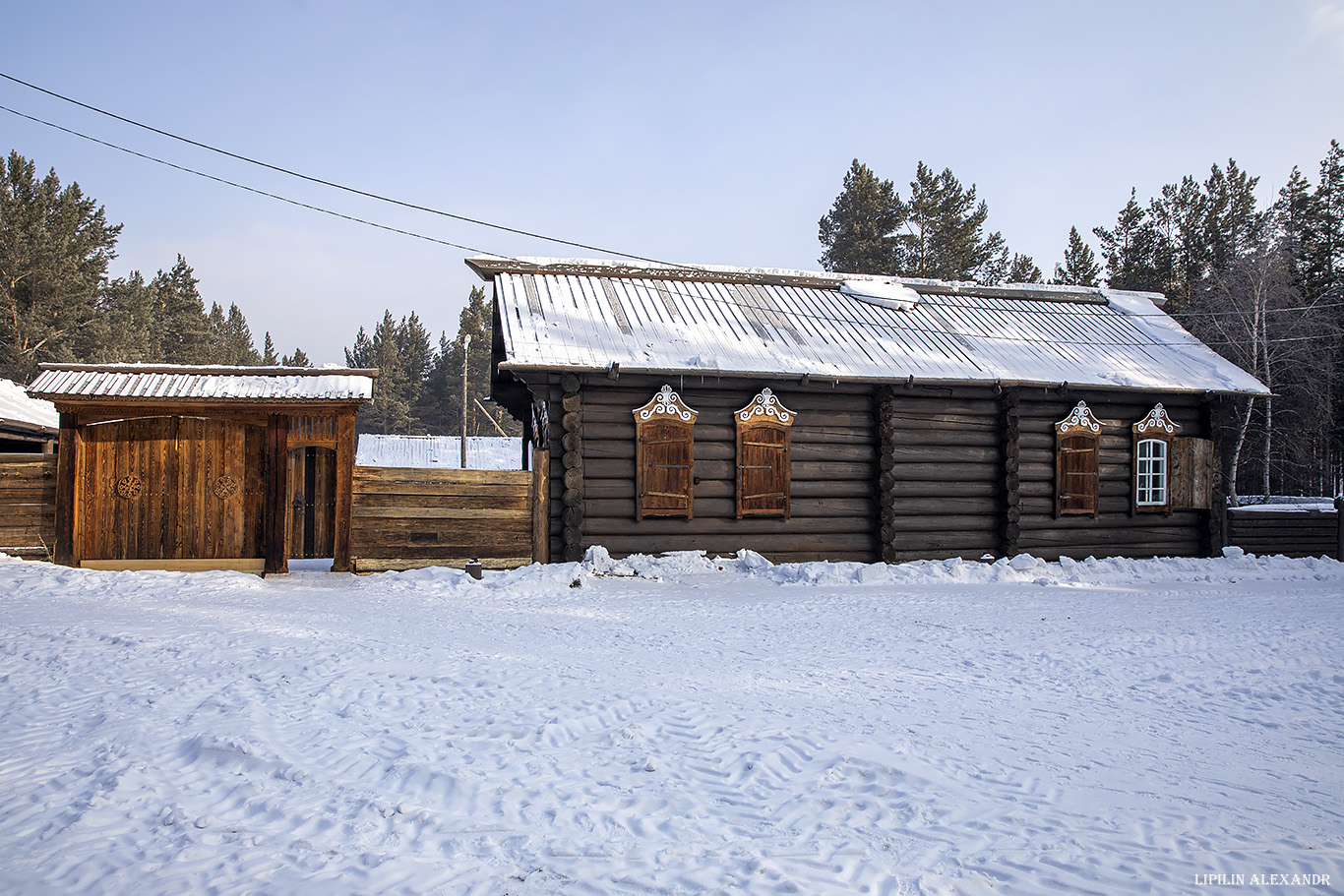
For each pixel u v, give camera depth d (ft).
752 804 13.85
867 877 11.41
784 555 48.44
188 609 31.53
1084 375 53.16
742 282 60.18
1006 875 11.53
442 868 11.68
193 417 42.88
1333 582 47.80
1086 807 13.85
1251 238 128.47
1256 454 121.90
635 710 18.75
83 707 18.63
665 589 40.11
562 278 55.47
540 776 14.93
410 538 43.04
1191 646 27.22
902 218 153.17
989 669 23.75
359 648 24.57
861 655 25.40
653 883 11.24
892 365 50.57
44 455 42.37
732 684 21.42
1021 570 48.11
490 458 127.85
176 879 11.35
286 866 11.77
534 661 23.67
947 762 15.75
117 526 42.22
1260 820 13.48
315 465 54.03
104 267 146.00
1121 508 54.39
